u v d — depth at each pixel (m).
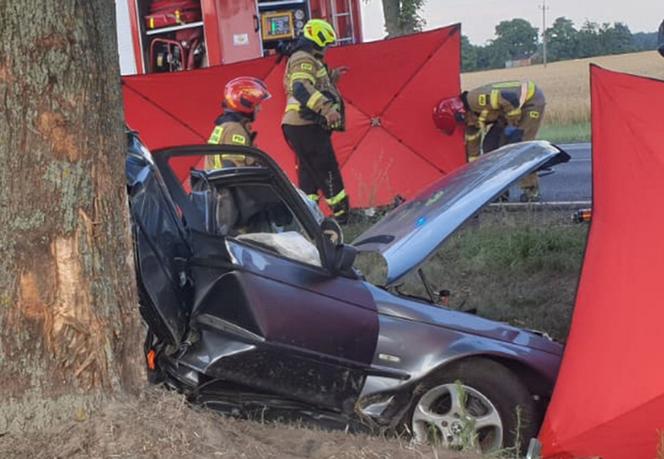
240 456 3.30
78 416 3.21
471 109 10.05
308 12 11.75
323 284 4.32
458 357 4.21
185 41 11.62
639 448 3.95
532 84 9.98
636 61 50.56
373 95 10.07
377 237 5.12
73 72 3.14
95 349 3.24
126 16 11.73
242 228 4.82
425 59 10.09
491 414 4.23
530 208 9.38
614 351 3.98
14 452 3.12
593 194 4.23
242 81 7.23
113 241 3.31
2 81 3.09
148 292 3.94
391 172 10.19
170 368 4.07
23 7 3.05
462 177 5.36
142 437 3.20
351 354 4.21
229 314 4.12
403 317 4.34
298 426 4.09
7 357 3.17
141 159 4.40
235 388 4.18
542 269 7.55
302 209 4.45
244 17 11.25
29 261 3.14
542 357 4.37
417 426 4.25
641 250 4.05
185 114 9.66
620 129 4.23
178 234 4.35
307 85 8.62
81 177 3.18
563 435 4.01
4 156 3.11
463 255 7.89
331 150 8.87
